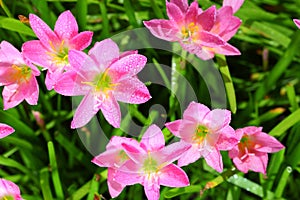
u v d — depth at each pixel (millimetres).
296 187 711
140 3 717
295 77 740
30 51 577
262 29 698
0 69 601
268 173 672
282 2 747
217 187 691
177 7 584
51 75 583
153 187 583
